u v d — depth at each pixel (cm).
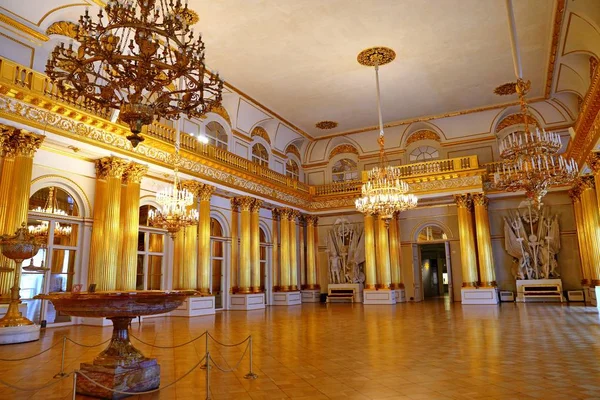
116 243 1073
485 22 1101
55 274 1032
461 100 1622
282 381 458
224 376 484
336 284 1981
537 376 455
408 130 1944
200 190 1384
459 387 418
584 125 1187
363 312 1362
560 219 1755
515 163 946
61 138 959
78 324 1059
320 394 405
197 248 1380
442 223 1916
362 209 1227
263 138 1842
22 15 902
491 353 592
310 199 2072
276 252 1897
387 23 1098
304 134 1998
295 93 1523
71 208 1075
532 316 1088
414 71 1363
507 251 1786
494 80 1445
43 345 732
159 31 550
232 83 1434
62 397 413
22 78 892
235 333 864
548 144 881
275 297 1830
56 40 997
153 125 1213
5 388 443
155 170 1232
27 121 889
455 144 1861
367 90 1508
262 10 1030
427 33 1147
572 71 1295
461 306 1536
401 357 580
